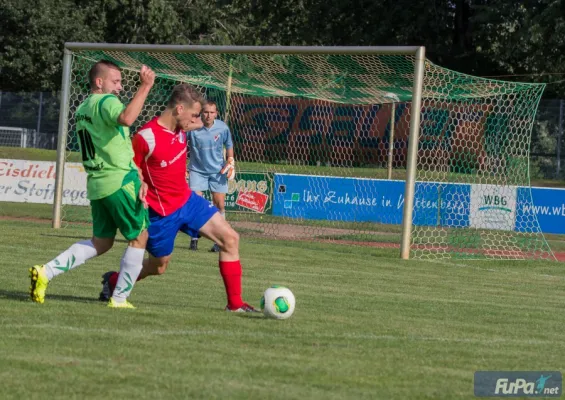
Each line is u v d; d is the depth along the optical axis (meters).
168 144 14.43
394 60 30.97
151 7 86.62
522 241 37.34
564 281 24.75
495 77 75.06
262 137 47.91
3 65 86.44
